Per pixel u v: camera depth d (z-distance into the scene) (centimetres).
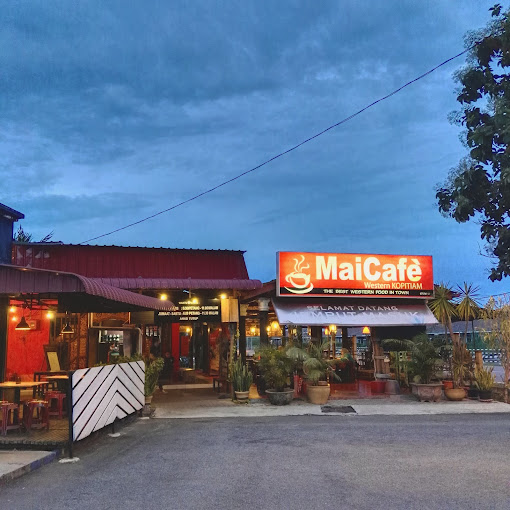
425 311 1731
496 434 977
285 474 681
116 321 1673
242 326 1844
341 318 1630
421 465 725
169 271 1842
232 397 1492
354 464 734
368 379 2080
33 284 870
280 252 1638
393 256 1719
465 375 1570
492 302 1561
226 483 641
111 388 1000
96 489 623
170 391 1770
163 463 755
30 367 1681
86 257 1762
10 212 1220
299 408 1350
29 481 664
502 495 582
